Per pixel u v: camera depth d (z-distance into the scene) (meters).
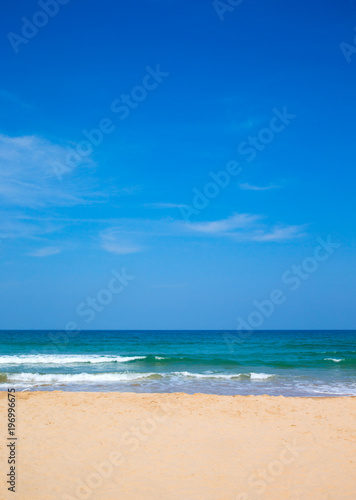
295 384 16.61
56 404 10.66
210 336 83.31
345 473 5.89
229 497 5.01
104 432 7.92
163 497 4.96
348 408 10.70
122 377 18.05
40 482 5.32
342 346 46.56
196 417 9.34
